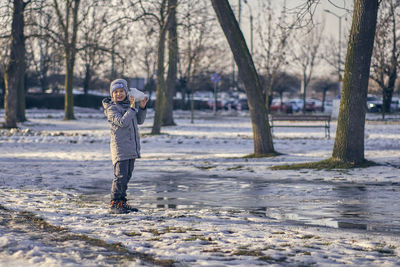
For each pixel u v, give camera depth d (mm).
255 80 15469
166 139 22734
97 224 6020
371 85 51688
